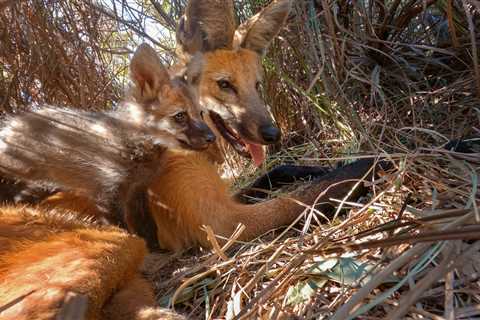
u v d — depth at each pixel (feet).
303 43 4.45
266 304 2.26
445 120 3.85
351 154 3.60
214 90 3.88
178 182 3.18
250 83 3.91
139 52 3.28
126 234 2.53
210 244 3.15
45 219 2.64
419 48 4.60
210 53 3.93
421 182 2.81
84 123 3.22
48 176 3.17
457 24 4.30
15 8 4.27
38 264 2.21
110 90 4.77
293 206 3.17
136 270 2.48
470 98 3.90
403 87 4.43
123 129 3.19
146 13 5.18
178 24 4.04
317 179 3.25
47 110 3.39
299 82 4.67
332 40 4.29
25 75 4.49
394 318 1.87
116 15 4.51
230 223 3.17
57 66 4.52
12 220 2.58
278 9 4.18
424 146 3.48
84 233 2.50
